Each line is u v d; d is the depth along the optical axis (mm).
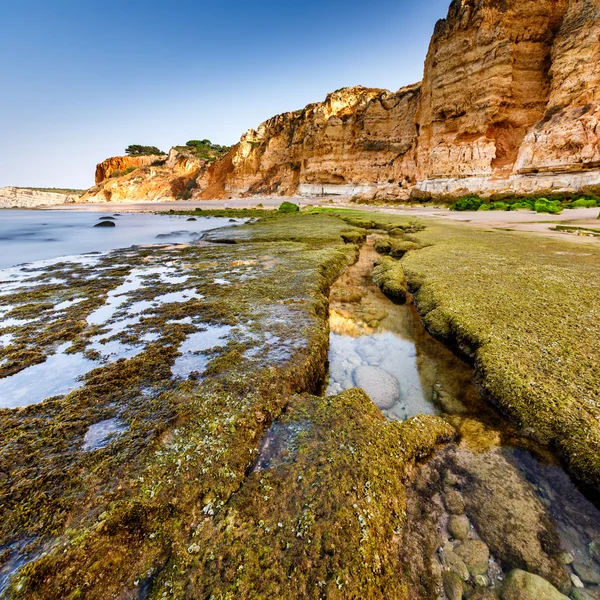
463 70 44062
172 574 2291
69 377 4555
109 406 3863
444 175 45469
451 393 4902
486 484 3258
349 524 2596
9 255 14711
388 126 64375
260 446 3451
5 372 4707
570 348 4992
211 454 3164
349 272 11836
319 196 69688
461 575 2496
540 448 3625
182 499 2742
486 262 10438
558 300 6910
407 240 15984
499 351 5074
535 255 11266
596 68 34344
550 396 4016
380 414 4008
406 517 2885
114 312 7000
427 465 3502
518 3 39438
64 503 2656
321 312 7258
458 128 45906
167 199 101312
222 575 2273
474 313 6523
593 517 2943
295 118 84375
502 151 42281
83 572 2250
